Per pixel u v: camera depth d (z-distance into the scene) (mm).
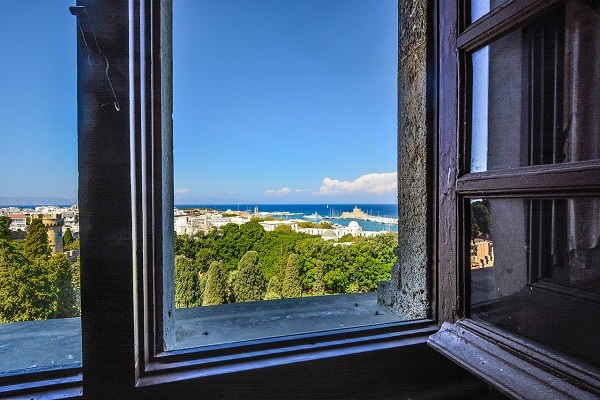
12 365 584
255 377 604
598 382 421
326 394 653
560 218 557
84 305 514
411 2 879
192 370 588
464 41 652
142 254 561
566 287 541
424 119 817
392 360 701
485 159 676
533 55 604
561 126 561
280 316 861
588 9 517
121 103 519
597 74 508
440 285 755
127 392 529
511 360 519
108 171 517
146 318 580
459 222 684
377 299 1018
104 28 515
